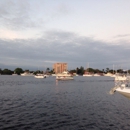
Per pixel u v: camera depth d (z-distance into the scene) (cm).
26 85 9362
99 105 3678
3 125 2283
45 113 2920
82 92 6059
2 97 4684
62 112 3005
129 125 2367
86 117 2719
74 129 2183
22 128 2186
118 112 3078
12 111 3039
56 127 2247
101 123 2438
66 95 5197
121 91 4162
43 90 6675
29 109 3206
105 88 7750
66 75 15762
